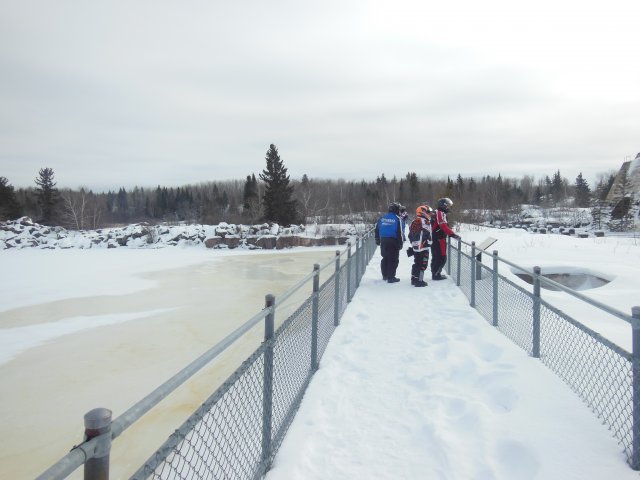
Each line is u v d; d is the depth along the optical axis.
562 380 3.81
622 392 3.41
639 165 46.25
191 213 71.06
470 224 32.03
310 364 4.64
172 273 17.86
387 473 2.81
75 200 54.09
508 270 9.93
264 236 30.12
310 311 4.65
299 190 66.19
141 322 9.90
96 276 16.95
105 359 7.46
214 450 3.14
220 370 6.68
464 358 4.72
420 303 7.56
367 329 6.15
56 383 6.45
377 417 3.59
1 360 7.46
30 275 17.22
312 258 23.56
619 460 2.70
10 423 5.27
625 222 38.38
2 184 49.34
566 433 3.00
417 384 4.22
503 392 3.74
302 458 2.99
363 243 11.07
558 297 7.31
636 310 2.60
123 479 4.05
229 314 10.60
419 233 8.98
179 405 5.52
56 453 4.64
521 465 2.76
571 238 19.17
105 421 1.30
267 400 2.96
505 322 5.62
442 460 2.90
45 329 9.36
